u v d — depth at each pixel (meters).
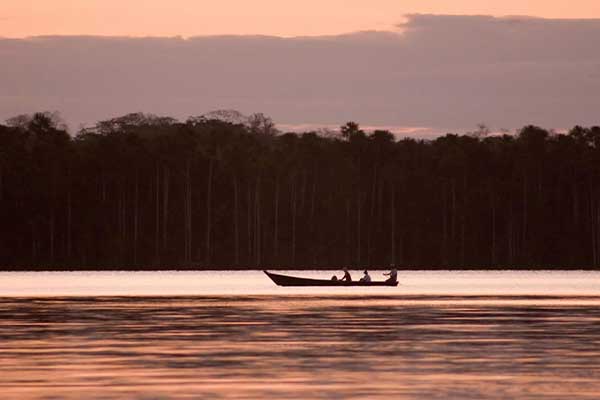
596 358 134.12
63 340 154.75
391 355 137.38
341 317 195.12
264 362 130.75
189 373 121.81
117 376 119.50
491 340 154.25
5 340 155.12
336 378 118.31
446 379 117.62
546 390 110.38
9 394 108.06
